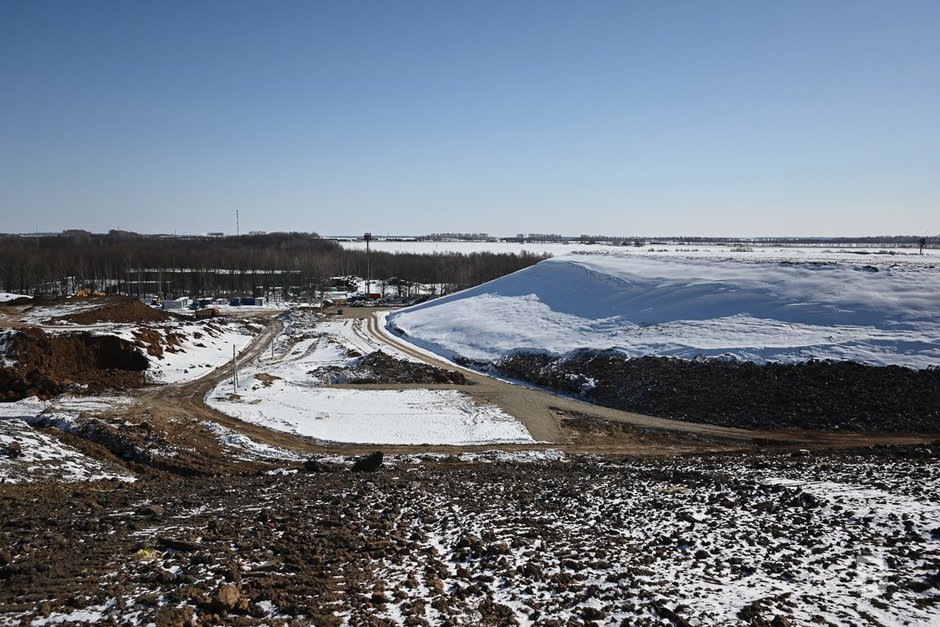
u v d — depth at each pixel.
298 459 25.81
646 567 11.04
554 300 61.69
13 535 12.16
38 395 34.59
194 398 35.19
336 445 27.91
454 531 13.23
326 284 114.44
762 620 8.58
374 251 189.25
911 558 11.19
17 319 54.06
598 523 14.18
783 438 28.66
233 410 32.44
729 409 32.47
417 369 43.09
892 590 9.88
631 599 9.46
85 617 8.24
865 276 45.78
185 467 23.73
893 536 12.38
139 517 13.94
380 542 12.03
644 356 40.62
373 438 28.92
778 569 10.85
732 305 46.19
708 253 76.12
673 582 10.27
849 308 40.88
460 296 74.75
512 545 12.12
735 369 35.94
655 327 46.12
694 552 11.91
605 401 36.94
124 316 58.97
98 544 11.58
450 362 50.12
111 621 8.09
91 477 20.08
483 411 33.69
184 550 11.34
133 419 28.55
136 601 8.74
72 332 41.97
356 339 58.59
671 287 53.84
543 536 12.91
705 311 46.53
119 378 38.47
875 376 32.53
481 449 27.80
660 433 30.48
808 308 42.34
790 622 8.59
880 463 20.86
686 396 34.56
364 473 22.08
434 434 29.75
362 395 36.97
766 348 37.19
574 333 50.25
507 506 15.76
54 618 8.17
